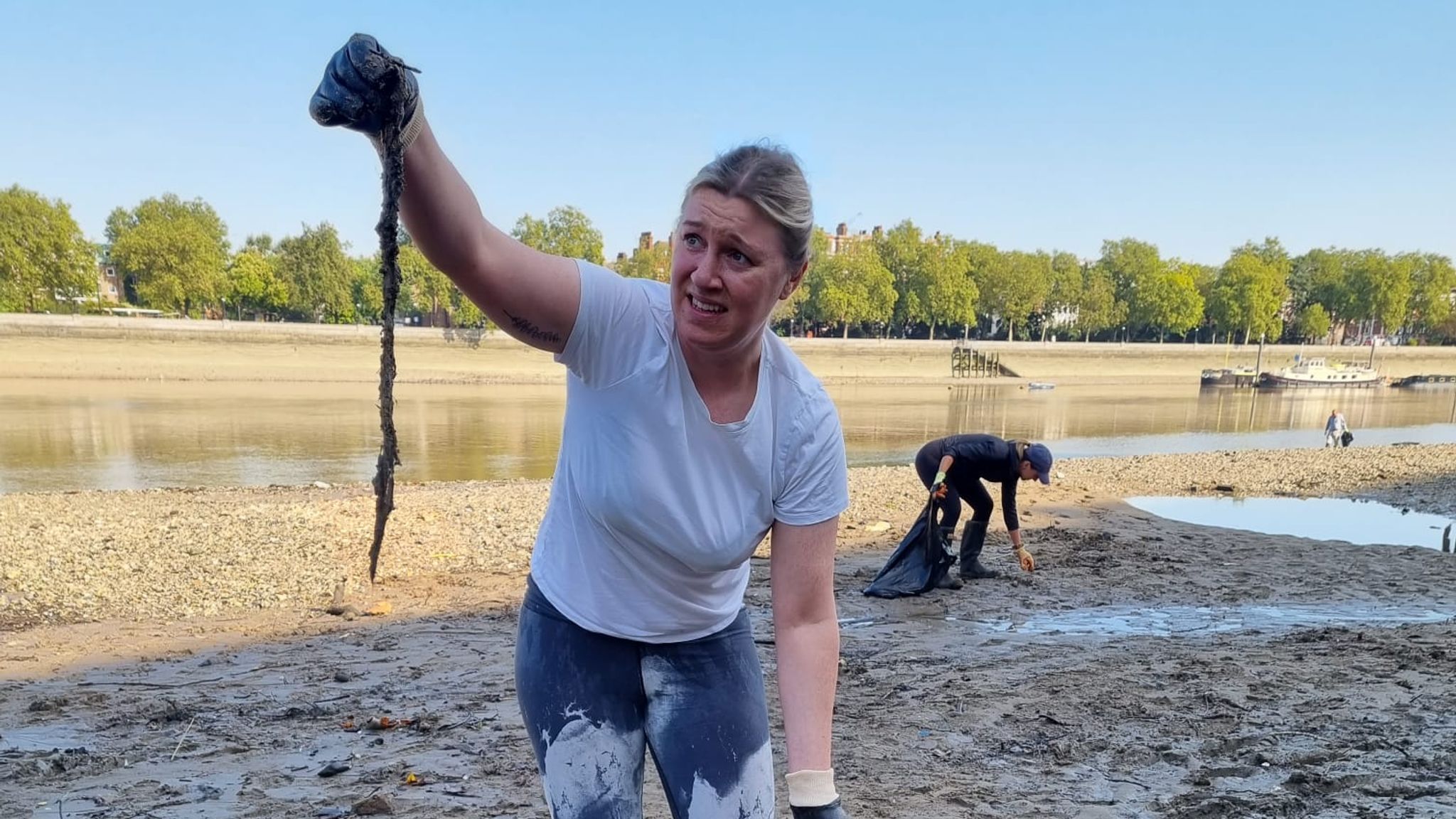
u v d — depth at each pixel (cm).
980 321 9912
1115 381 7625
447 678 588
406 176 142
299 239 7975
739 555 189
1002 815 358
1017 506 1403
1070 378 7581
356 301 8500
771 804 195
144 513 1224
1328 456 2272
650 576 185
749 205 160
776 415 186
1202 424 3959
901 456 2638
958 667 601
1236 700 505
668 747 189
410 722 481
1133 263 9606
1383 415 4631
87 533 1076
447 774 401
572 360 173
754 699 198
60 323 5334
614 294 172
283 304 7844
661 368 173
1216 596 859
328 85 135
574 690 187
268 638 711
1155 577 937
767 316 171
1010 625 748
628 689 190
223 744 450
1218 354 8512
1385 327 10419
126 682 584
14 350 5131
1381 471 1977
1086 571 956
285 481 1941
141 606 826
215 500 1482
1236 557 1048
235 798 372
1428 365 9144
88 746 447
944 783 392
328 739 456
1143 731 460
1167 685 541
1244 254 9769
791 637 199
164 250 6875
